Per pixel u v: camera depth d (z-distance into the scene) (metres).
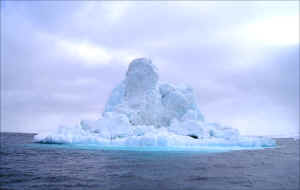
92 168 19.94
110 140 36.12
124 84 48.97
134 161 23.17
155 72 46.06
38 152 31.58
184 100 45.97
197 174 17.70
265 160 25.86
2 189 13.80
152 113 43.91
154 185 14.55
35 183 15.05
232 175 17.75
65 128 42.19
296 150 38.25
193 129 38.25
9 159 25.77
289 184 15.37
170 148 31.77
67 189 13.70
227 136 38.34
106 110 48.16
